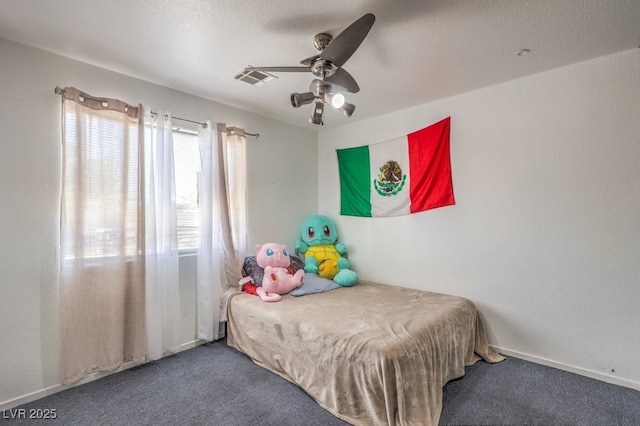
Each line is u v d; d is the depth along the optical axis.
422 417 1.77
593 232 2.34
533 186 2.58
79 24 1.89
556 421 1.87
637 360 2.19
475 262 2.88
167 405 2.04
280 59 2.32
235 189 3.19
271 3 1.70
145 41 2.08
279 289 2.92
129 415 1.95
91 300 2.31
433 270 3.15
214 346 2.94
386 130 3.50
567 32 1.97
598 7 1.73
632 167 2.19
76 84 2.31
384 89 2.83
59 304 2.21
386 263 3.52
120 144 2.45
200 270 2.95
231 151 3.18
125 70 2.49
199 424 1.87
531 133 2.58
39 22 1.87
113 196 2.41
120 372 2.45
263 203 3.58
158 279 2.64
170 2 1.69
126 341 2.50
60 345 2.21
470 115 2.89
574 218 2.41
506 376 2.38
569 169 2.42
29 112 2.12
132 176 2.53
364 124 3.71
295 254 3.89
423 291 3.12
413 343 1.92
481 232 2.84
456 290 3.00
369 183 3.63
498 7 1.73
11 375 2.04
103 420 1.90
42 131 2.17
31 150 2.12
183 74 2.56
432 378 1.96
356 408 1.88
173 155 2.77
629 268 2.21
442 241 3.08
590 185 2.34
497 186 2.75
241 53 2.24
